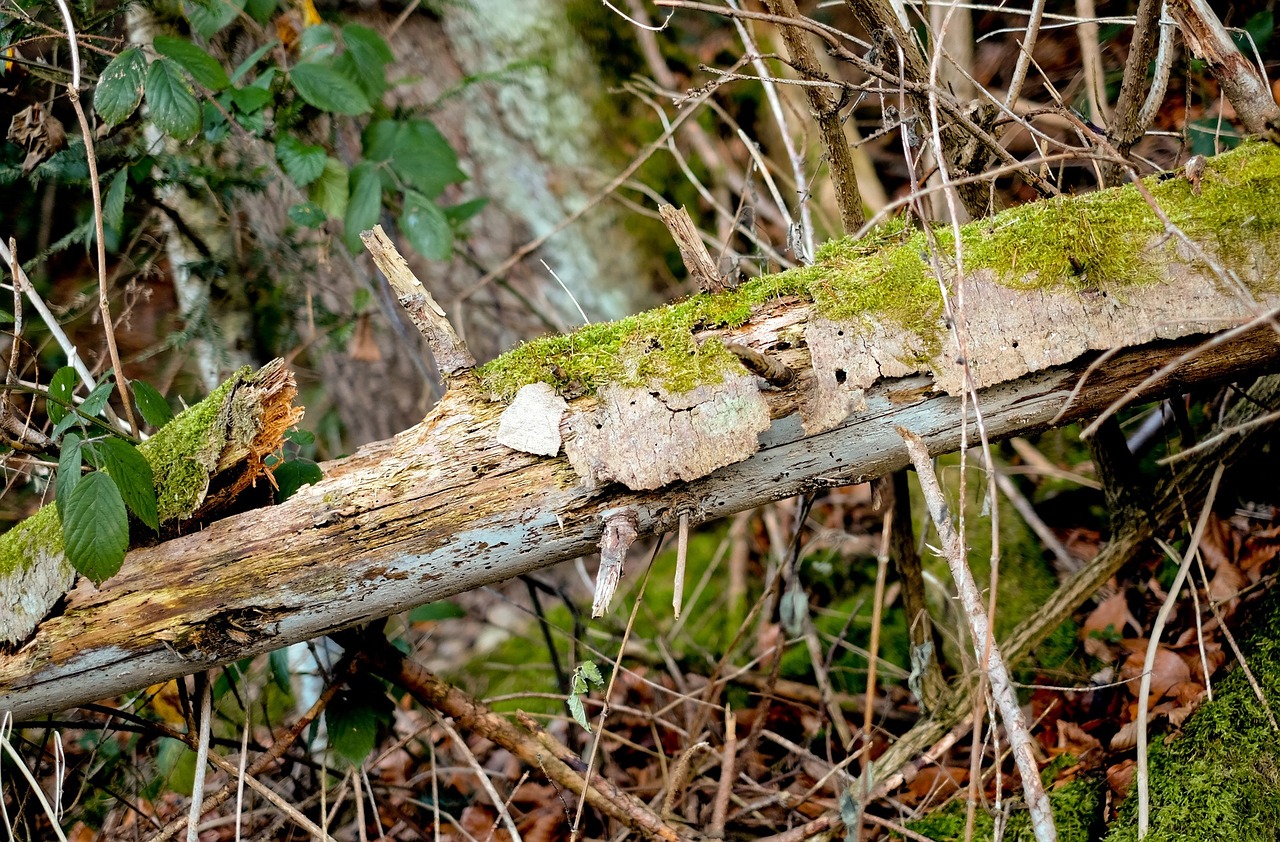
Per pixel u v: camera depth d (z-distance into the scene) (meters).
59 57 2.55
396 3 3.35
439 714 2.13
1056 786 1.93
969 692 2.07
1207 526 2.31
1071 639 2.39
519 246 3.53
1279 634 1.85
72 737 2.43
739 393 1.40
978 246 1.44
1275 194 1.39
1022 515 2.78
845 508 3.18
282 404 1.49
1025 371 1.40
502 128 3.49
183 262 2.87
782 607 2.36
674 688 2.73
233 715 2.80
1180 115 2.78
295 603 1.47
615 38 3.69
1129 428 2.74
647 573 1.62
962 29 2.93
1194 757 1.75
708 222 3.64
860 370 1.41
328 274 3.15
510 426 1.42
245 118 2.33
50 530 1.49
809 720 2.55
